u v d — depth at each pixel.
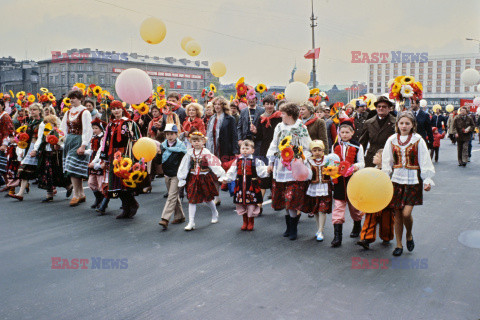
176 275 4.20
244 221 5.93
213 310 3.44
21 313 3.39
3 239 5.38
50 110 8.22
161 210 7.08
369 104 9.65
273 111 6.96
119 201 7.72
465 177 10.72
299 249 5.03
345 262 4.56
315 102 9.28
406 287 3.88
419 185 4.68
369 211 3.97
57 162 7.60
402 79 5.95
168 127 6.06
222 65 10.42
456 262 4.53
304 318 3.29
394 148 4.75
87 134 7.10
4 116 8.34
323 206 5.26
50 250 4.96
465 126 12.98
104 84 70.62
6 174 8.66
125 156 6.23
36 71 77.31
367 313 3.37
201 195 5.96
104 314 3.38
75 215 6.66
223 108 7.70
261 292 3.79
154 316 3.34
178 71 75.75
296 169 5.02
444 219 6.37
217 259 4.66
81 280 4.07
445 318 3.27
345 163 4.84
